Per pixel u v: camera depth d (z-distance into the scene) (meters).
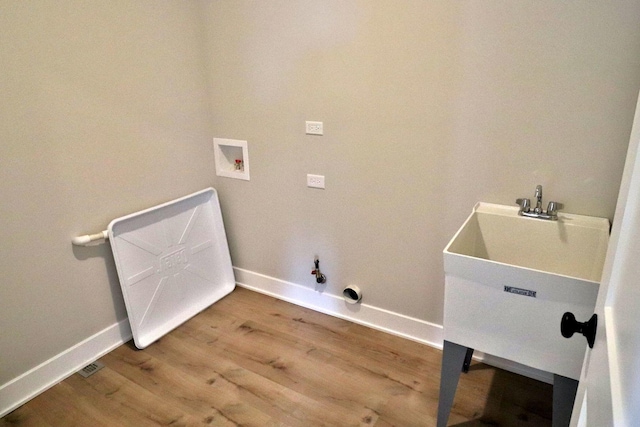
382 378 2.10
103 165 2.16
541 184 1.78
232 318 2.64
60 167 1.98
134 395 2.02
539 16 1.60
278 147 2.48
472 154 1.89
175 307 2.60
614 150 1.60
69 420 1.89
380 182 2.19
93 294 2.24
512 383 2.04
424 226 2.13
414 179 2.08
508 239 1.83
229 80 2.54
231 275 2.97
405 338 2.40
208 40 2.53
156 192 2.46
